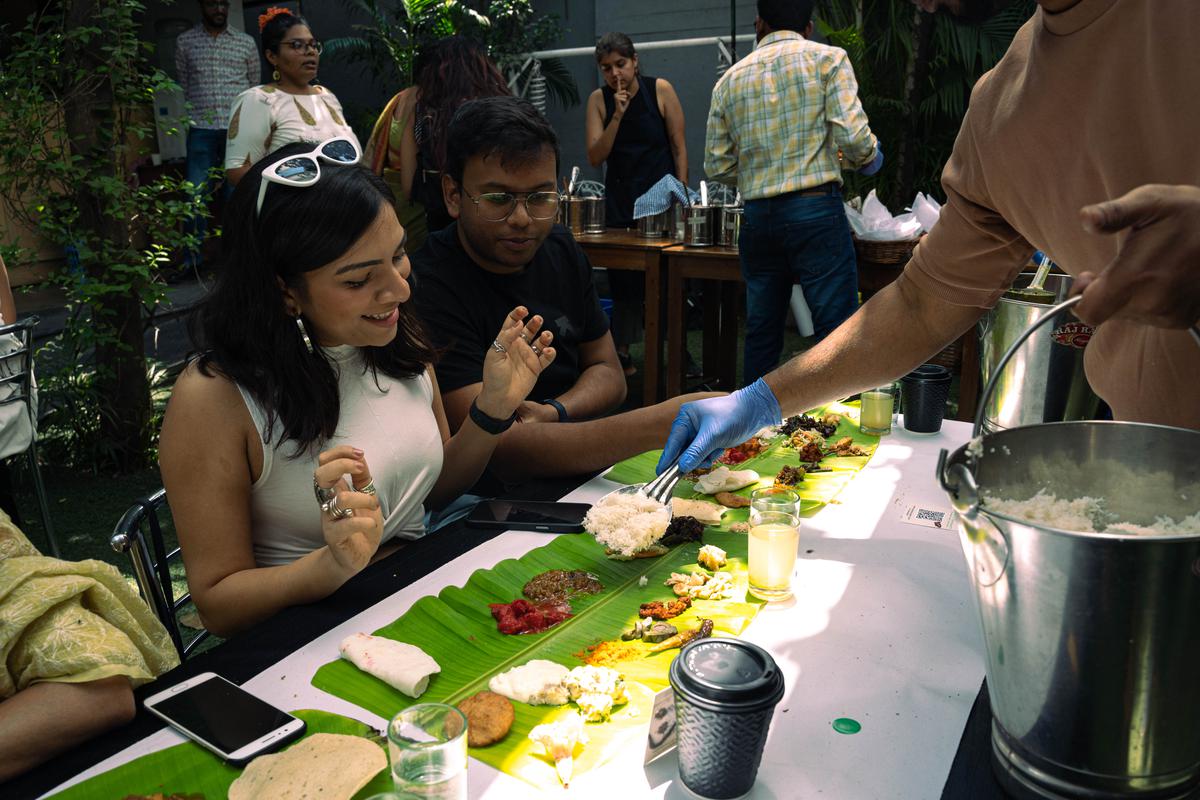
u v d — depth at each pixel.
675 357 4.62
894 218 4.09
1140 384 1.28
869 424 2.23
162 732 1.12
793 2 3.79
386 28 8.41
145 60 4.21
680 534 1.66
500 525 1.71
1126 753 0.90
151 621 1.44
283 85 4.53
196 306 1.64
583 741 1.09
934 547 1.61
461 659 1.28
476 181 2.17
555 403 2.27
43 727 1.08
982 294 1.54
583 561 1.57
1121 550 0.79
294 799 0.97
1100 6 1.07
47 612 1.21
